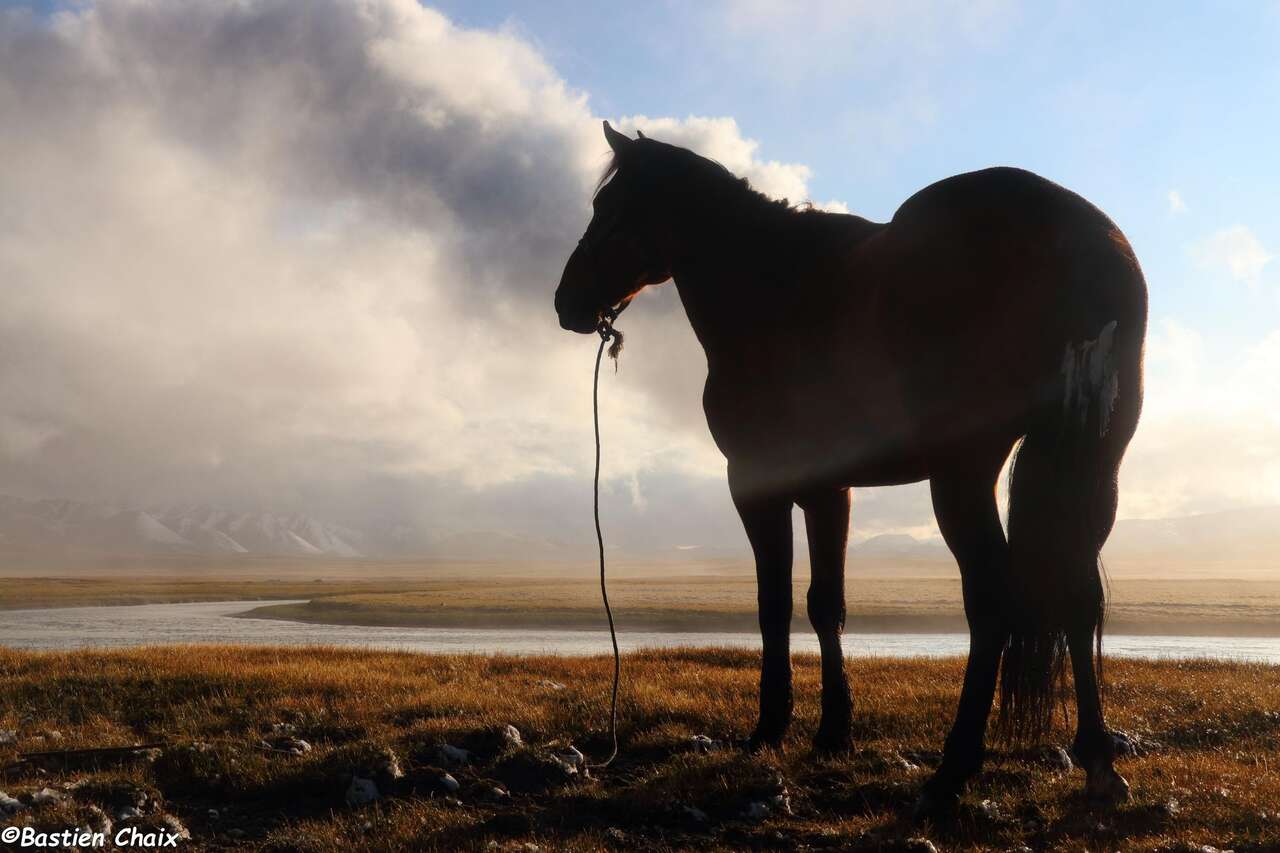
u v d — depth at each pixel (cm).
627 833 536
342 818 562
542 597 7769
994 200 501
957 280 497
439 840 511
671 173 702
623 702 833
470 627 4988
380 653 1458
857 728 750
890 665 1311
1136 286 471
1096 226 483
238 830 554
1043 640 459
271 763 649
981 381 487
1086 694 495
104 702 870
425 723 750
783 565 656
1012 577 467
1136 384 467
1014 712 464
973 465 496
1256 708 849
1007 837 494
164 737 744
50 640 3353
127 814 558
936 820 513
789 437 611
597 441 716
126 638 3512
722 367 661
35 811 548
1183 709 870
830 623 654
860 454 561
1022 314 477
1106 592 483
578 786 613
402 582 16212
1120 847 464
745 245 649
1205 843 466
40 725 785
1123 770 616
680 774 609
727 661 1381
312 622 5444
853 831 513
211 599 9206
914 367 509
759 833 525
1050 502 458
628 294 750
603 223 736
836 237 608
